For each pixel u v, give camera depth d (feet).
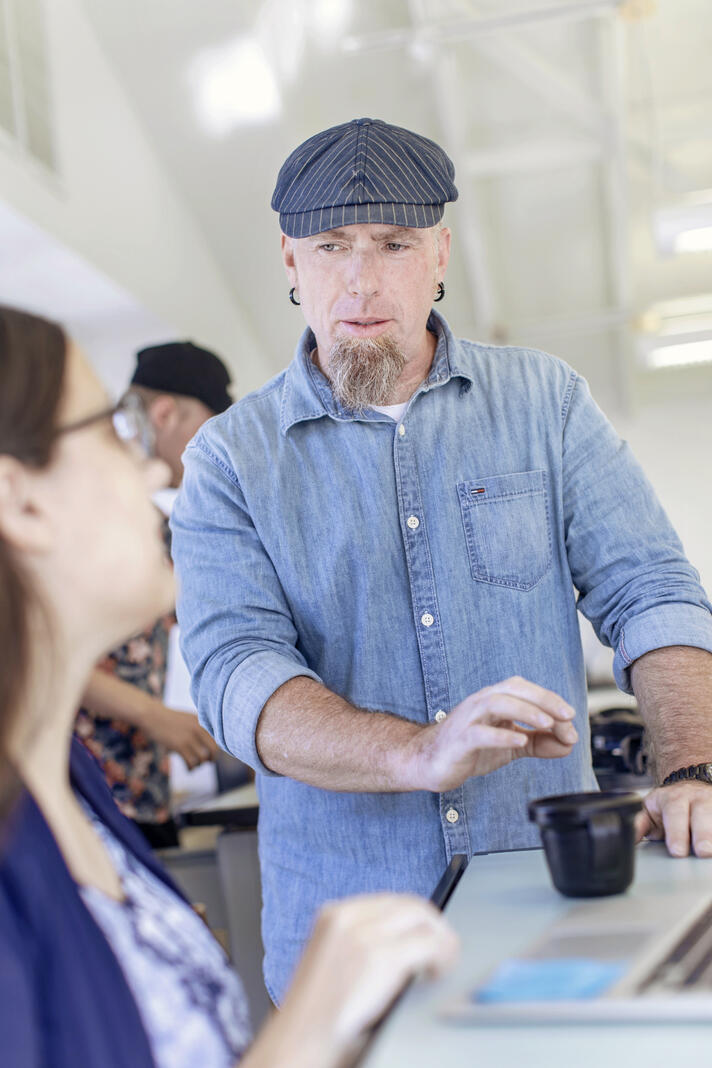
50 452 2.11
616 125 19.74
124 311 17.20
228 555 5.05
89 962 1.91
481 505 5.10
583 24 18.25
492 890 3.20
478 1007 1.99
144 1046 1.90
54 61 14.65
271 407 5.32
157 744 7.91
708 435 31.53
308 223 4.97
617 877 2.93
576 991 2.02
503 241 23.73
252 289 21.94
